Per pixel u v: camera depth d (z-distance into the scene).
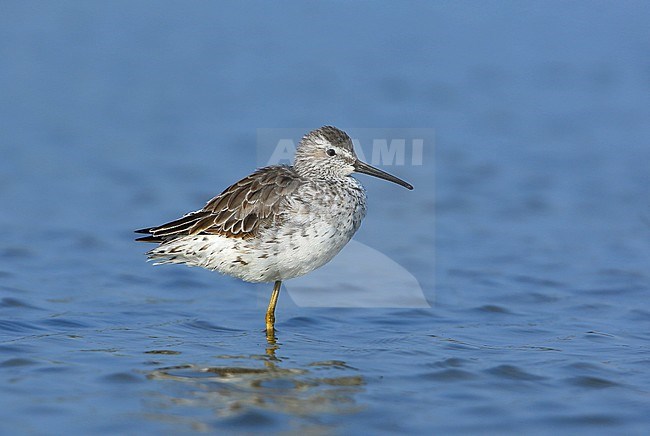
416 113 26.98
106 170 22.25
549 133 25.50
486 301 14.54
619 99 28.42
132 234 18.20
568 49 33.19
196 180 21.70
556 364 11.35
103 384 10.34
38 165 22.50
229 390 10.27
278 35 34.75
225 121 26.17
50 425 9.18
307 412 9.70
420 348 12.05
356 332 12.86
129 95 28.39
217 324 13.17
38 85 28.89
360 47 33.62
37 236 17.84
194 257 12.47
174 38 34.12
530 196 20.78
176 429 9.19
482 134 25.44
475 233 18.44
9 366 10.85
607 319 13.58
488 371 11.07
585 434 9.31
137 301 14.31
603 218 19.36
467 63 32.03
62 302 14.06
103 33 34.38
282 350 11.89
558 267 16.44
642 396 10.28
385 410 9.80
